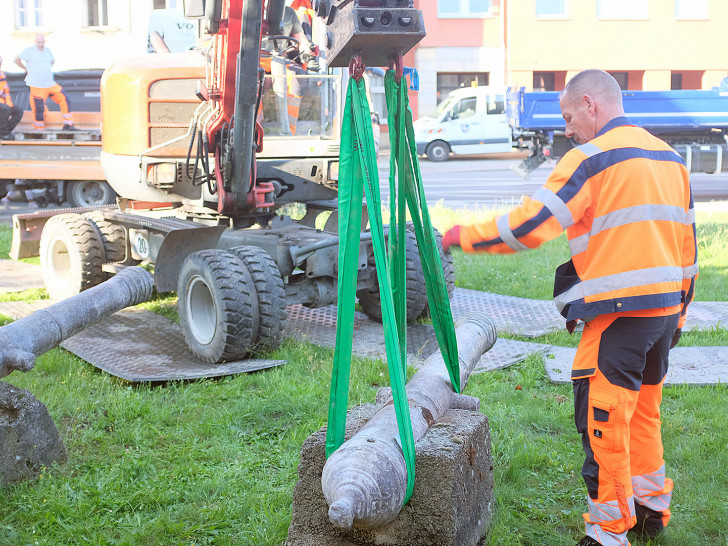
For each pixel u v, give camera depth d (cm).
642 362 293
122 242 801
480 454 331
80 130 1542
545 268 963
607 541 299
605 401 292
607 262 289
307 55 751
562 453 434
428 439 308
